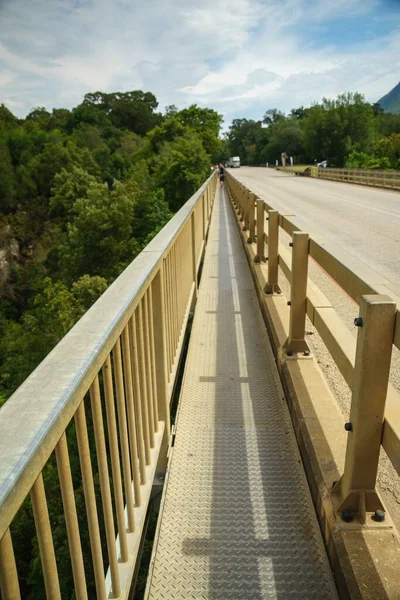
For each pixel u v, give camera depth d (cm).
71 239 4488
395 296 169
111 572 150
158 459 256
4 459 77
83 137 9144
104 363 142
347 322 482
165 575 196
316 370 319
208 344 433
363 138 7669
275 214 487
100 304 162
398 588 159
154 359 242
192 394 344
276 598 183
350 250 917
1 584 78
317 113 7856
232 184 1692
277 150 11631
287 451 275
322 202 2003
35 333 2927
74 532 112
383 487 228
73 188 6384
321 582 189
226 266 746
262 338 445
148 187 5566
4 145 7856
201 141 6519
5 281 6412
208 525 221
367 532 183
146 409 214
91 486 125
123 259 4359
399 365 380
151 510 246
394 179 2586
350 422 191
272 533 214
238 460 268
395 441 163
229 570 196
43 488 92
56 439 92
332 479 214
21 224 6931
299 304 333
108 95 12800
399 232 1148
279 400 332
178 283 370
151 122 12312
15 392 99
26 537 770
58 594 101
